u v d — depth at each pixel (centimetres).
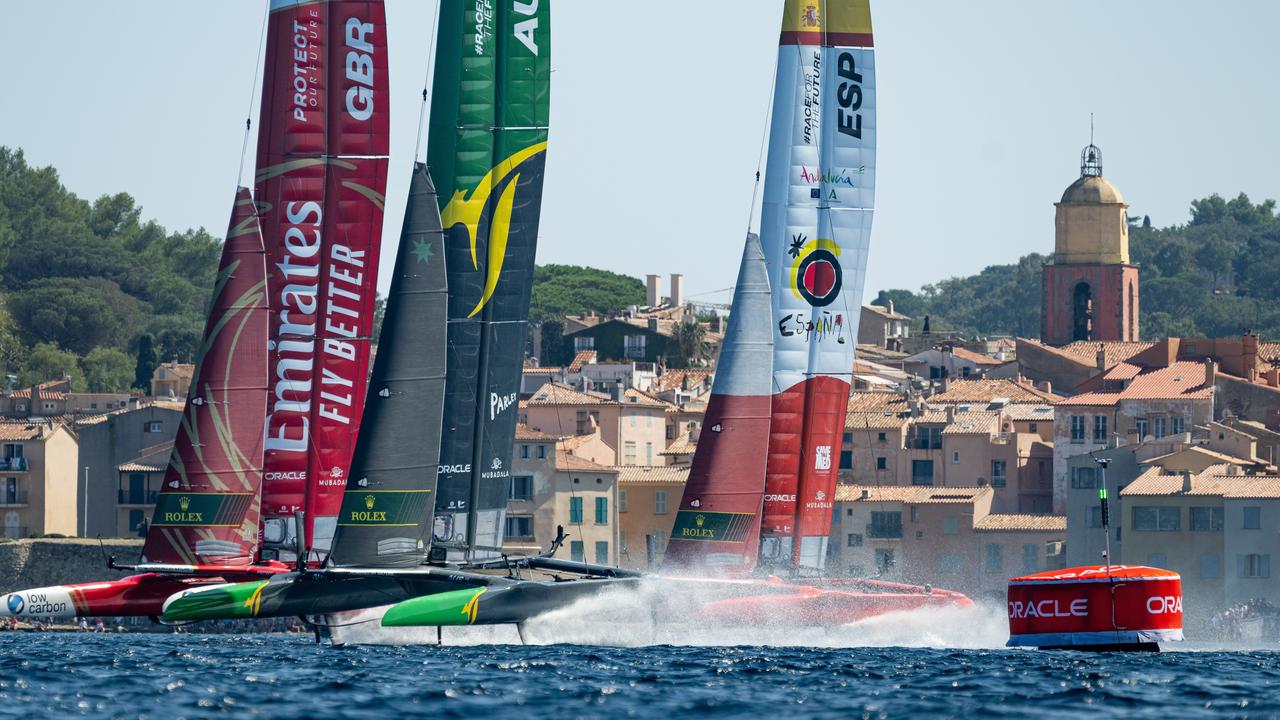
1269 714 15525
